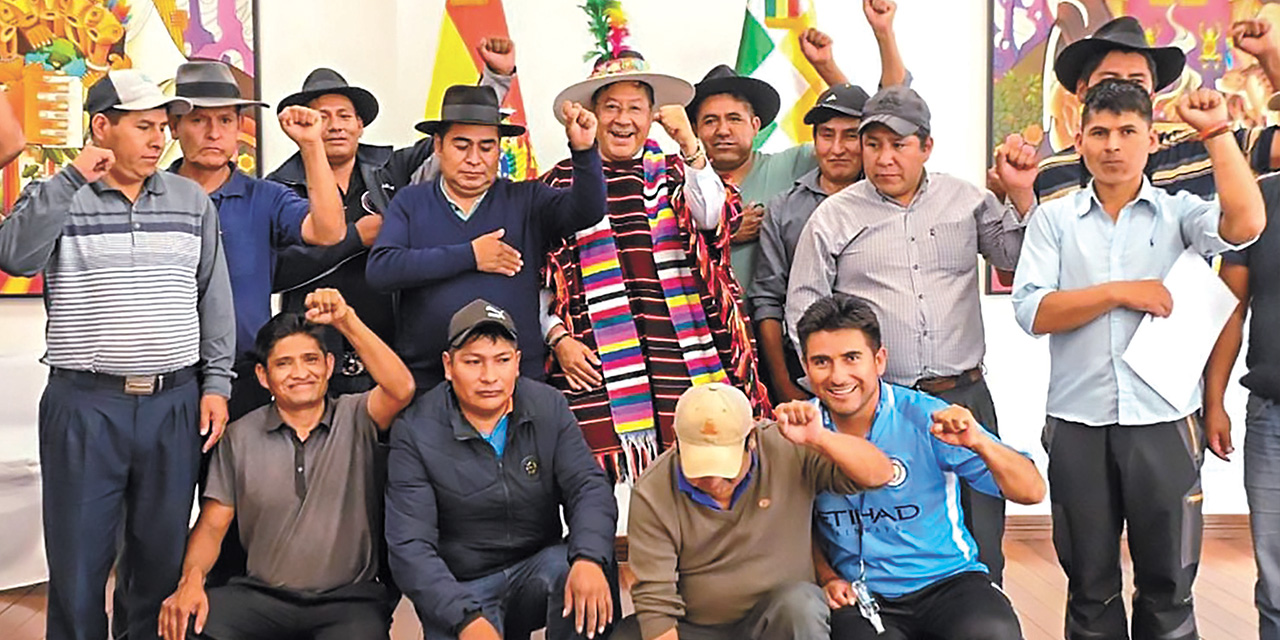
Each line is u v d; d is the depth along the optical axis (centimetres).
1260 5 390
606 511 231
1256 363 244
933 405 225
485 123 255
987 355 407
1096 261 236
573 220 256
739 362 272
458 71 402
